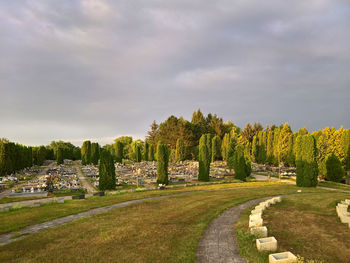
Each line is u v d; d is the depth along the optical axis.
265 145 80.94
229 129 116.00
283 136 69.75
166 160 42.59
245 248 9.67
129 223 13.46
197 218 14.88
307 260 8.34
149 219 14.41
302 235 11.07
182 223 13.60
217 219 15.02
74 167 74.19
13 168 53.59
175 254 9.20
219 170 64.56
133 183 43.25
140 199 22.36
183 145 89.94
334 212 15.75
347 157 59.16
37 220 14.41
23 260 8.64
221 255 9.20
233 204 19.64
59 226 12.88
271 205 18.42
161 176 42.06
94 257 8.87
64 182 40.12
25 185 36.56
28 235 11.64
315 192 28.61
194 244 10.30
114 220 14.12
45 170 66.38
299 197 22.41
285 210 16.50
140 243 10.32
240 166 48.47
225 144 88.44
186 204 19.31
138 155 94.69
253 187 34.28
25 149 66.19
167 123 109.19
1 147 47.91
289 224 12.94
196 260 8.72
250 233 11.33
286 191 28.66
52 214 15.84
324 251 9.16
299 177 37.16
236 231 12.22
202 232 12.08
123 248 9.74
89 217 14.87
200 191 28.89
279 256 8.36
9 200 26.89
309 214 15.17
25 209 17.50
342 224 12.83
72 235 11.34
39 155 83.12
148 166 69.19
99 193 26.22
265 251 9.24
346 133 59.78
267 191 28.45
